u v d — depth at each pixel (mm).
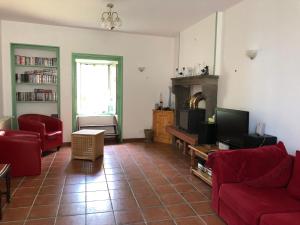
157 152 5355
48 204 2947
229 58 4238
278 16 3186
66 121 5875
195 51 5254
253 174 2629
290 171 2580
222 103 4449
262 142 3092
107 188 3438
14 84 5457
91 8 4355
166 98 6590
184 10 4395
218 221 2648
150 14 4625
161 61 6465
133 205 2965
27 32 5418
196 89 5648
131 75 6262
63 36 5660
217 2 3986
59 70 5711
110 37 6000
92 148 4648
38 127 4812
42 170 4113
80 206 2916
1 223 2531
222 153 2682
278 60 3189
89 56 5891
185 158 4914
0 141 3623
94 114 6719
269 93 3340
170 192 3342
